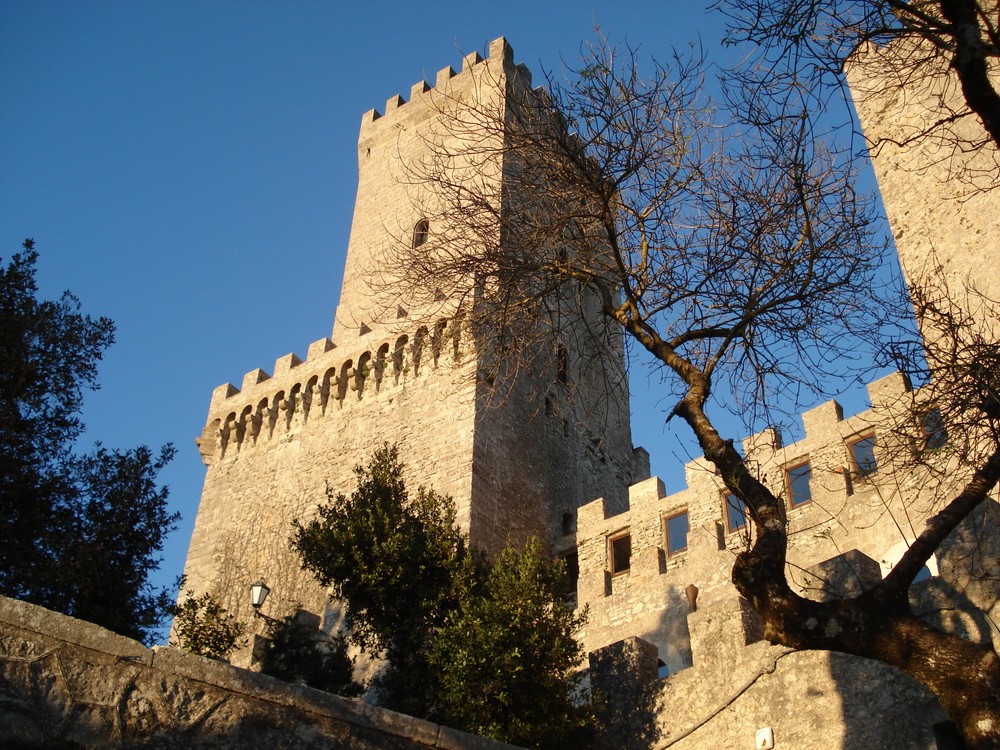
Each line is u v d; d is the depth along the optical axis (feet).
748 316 42.09
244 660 75.31
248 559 108.37
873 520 73.20
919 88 70.03
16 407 61.05
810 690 43.80
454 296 49.93
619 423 131.13
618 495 123.34
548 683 57.11
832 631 29.89
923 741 38.91
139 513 62.69
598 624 90.17
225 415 125.90
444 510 85.87
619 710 51.70
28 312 64.49
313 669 70.79
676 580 87.51
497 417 104.27
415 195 134.51
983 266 61.46
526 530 100.63
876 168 71.67
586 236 46.96
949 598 41.65
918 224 66.95
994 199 63.36
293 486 111.96
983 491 31.81
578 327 110.32
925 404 38.52
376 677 69.77
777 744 43.29
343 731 32.04
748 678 46.47
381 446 107.04
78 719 28.27
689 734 47.14
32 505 59.06
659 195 46.85
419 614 68.18
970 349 38.22
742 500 36.22
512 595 63.52
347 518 75.41
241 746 30.12
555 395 116.16
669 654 81.97
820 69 40.91
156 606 61.26
